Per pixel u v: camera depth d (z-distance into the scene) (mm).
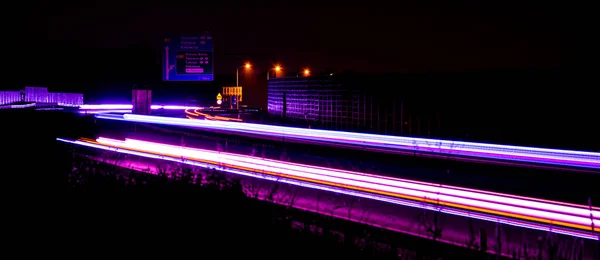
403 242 4383
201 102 72438
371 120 21141
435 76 18500
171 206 4844
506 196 8320
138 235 4359
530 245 5613
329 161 14031
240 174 11258
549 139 15320
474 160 13625
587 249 5070
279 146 18312
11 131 18219
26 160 8273
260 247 4086
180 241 4207
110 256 4094
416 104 19031
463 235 6266
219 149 16828
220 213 4637
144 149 16969
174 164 12891
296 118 29828
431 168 12562
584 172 11477
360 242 4430
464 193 8641
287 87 31938
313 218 4758
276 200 6191
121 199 5223
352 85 22656
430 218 7031
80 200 5363
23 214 5109
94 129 24734
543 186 10031
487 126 16828
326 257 3979
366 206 7785
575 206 7562
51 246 4320
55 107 53094
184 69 31281
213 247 4098
